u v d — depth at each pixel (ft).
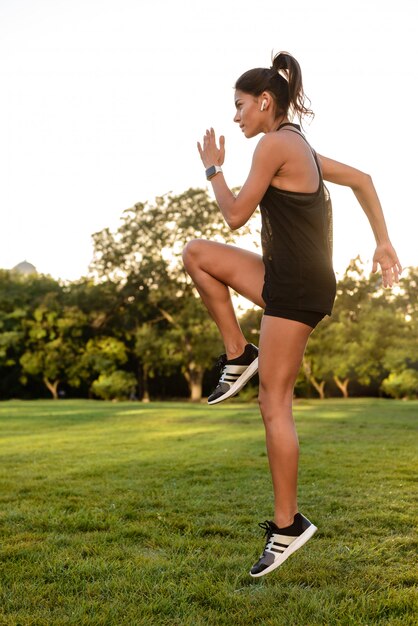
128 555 12.45
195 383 145.28
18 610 9.59
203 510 16.35
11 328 157.38
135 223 148.05
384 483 20.11
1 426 48.78
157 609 9.57
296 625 8.97
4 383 160.45
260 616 9.37
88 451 30.66
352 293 153.58
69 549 12.77
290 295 8.70
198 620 9.14
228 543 13.10
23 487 19.79
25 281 173.06
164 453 29.35
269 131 9.24
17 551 12.56
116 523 14.88
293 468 9.05
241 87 9.23
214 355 139.95
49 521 15.01
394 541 13.32
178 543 13.08
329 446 31.45
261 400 9.14
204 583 10.61
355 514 15.72
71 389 170.50
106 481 21.04
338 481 20.48
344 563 11.95
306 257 8.68
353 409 78.74
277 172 8.70
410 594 10.07
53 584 10.66
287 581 11.00
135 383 148.56
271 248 8.82
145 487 19.80
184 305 147.54
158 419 56.95
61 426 48.85
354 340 154.71
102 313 154.30
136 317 152.05
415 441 34.22
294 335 8.79
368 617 9.24
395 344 153.48
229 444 33.53
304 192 8.68
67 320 150.10
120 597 10.09
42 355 152.35
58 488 19.53
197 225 143.33
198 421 54.24
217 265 9.58
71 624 8.93
